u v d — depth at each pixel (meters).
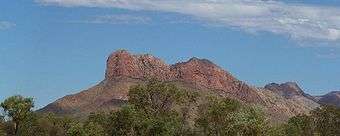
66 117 153.62
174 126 138.88
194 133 140.88
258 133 119.94
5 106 133.12
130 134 137.00
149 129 134.38
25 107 133.75
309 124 187.00
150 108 150.38
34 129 141.38
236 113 127.69
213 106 139.25
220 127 138.00
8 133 135.62
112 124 137.88
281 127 139.25
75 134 127.19
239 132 121.50
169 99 150.00
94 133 128.25
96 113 146.50
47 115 151.00
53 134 145.00
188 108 148.25
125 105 140.12
